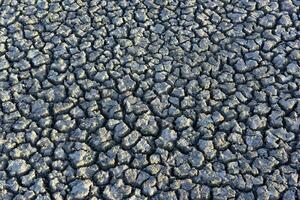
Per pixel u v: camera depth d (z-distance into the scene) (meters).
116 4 1.78
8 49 1.68
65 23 1.74
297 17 1.72
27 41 1.70
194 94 1.56
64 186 1.40
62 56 1.66
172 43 1.68
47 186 1.40
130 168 1.43
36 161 1.45
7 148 1.47
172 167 1.42
